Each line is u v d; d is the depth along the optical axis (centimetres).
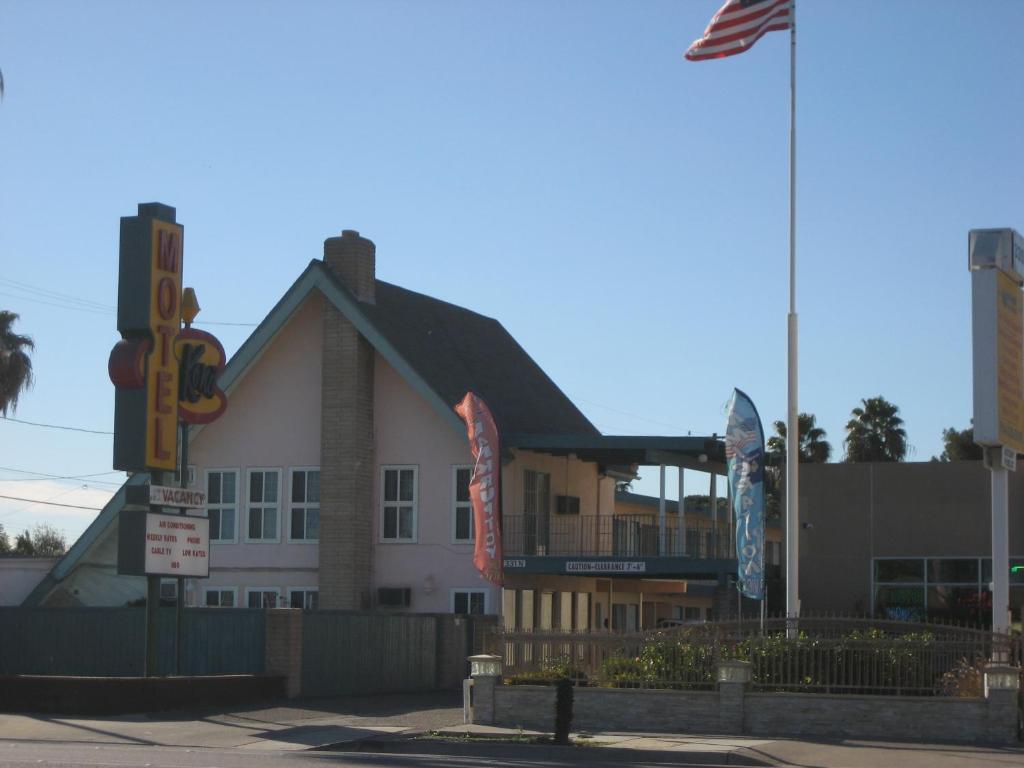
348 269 3838
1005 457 2455
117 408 2684
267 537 3825
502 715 2439
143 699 2512
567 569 3528
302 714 2556
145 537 2620
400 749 2142
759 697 2312
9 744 2067
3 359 5491
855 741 2191
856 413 7188
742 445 2788
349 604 3638
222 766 1727
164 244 2727
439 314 4272
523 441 3612
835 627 2450
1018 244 2531
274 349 3897
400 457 3766
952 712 2203
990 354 2447
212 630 2900
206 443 3928
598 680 2453
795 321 2667
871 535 3528
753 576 2747
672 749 2052
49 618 3011
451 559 3669
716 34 2702
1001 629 2400
